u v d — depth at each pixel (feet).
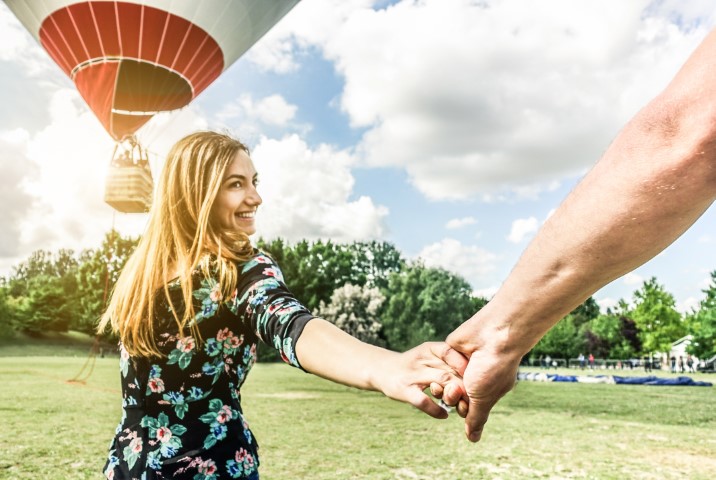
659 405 47.44
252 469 5.32
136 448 5.23
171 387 5.27
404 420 34.55
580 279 2.91
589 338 227.61
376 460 22.41
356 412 38.63
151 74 67.77
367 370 4.00
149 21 64.08
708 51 2.40
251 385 65.00
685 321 189.47
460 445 25.99
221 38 68.69
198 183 5.53
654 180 2.48
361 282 246.68
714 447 26.37
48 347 198.90
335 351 4.20
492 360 3.55
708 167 2.40
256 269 5.26
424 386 3.81
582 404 47.60
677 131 2.40
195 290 5.27
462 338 3.69
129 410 5.45
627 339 225.97
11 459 21.62
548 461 22.74
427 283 182.19
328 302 229.66
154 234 5.66
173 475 5.04
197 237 5.39
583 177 2.87
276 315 4.68
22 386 55.11
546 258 2.97
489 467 21.48
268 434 28.58
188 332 5.25
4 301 223.30
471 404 3.79
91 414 34.63
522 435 29.35
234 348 5.35
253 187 5.83
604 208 2.64
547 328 3.35
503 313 3.41
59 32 65.62
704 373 148.97
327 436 28.04
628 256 2.74
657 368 193.47
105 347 194.39
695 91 2.35
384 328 181.16
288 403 44.65
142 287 5.48
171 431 5.20
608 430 31.60
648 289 193.67
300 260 236.22
